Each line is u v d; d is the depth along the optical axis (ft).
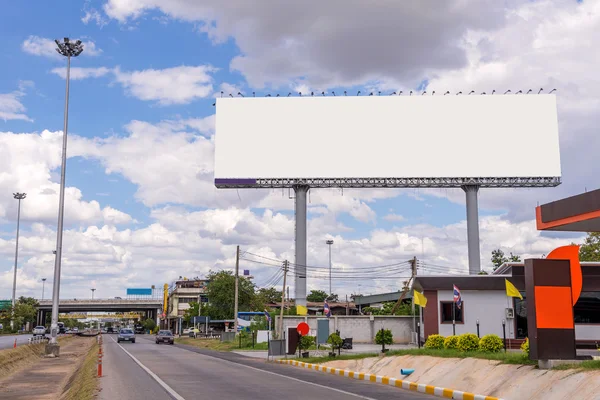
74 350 185.06
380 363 79.25
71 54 145.69
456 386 58.08
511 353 65.41
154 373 83.35
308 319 160.56
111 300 467.11
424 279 123.13
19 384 85.61
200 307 328.08
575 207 60.18
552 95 234.79
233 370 89.61
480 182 232.32
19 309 373.61
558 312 55.16
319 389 61.87
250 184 231.71
